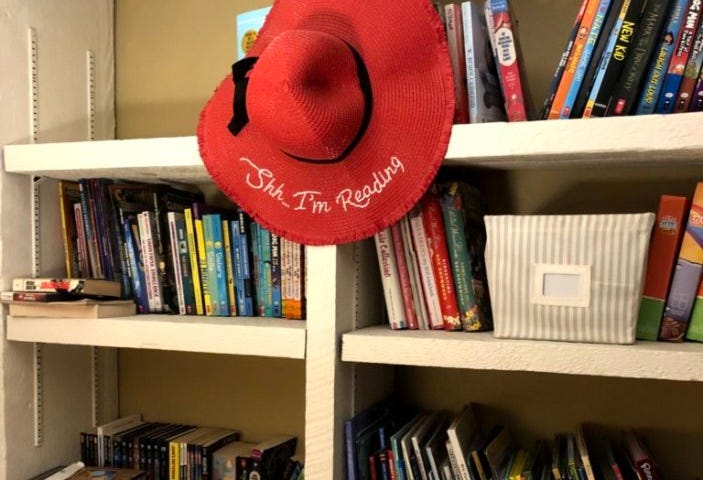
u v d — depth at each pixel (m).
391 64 1.05
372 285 1.26
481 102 1.06
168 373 1.60
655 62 0.99
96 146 1.23
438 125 1.02
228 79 1.18
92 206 1.38
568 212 1.29
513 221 1.00
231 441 1.50
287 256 1.26
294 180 1.10
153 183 1.47
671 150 0.91
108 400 1.60
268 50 1.01
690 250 1.00
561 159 1.04
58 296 1.24
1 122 1.29
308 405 1.09
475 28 1.08
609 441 1.23
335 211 1.08
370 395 1.25
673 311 1.01
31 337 1.28
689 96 0.97
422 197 1.12
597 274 0.97
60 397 1.45
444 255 1.12
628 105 0.99
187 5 1.59
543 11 1.31
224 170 1.14
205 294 1.33
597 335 0.98
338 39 1.04
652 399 1.24
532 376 1.31
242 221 1.30
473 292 1.10
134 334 1.21
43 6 1.40
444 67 1.02
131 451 1.45
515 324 1.02
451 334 1.08
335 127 0.99
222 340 1.15
